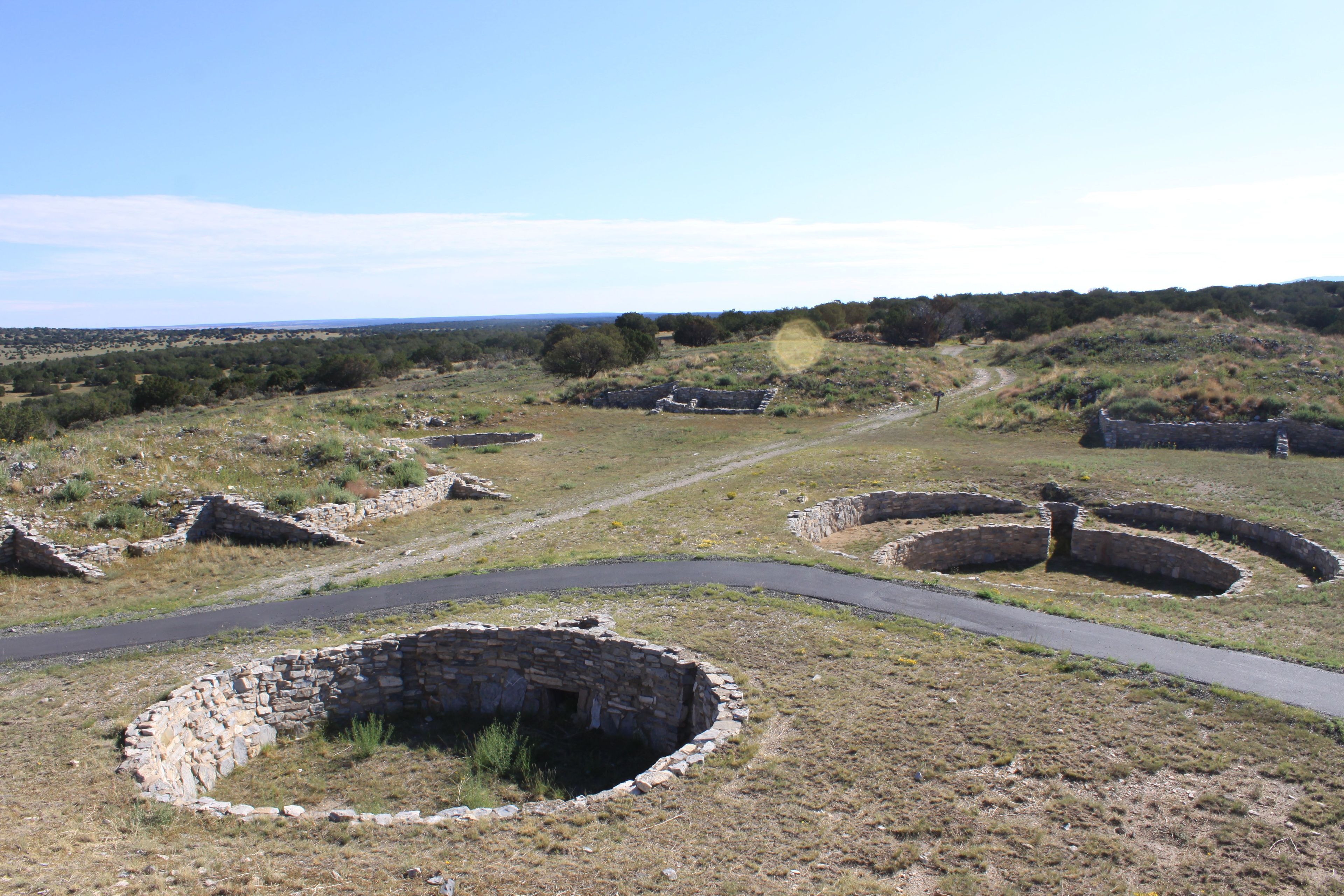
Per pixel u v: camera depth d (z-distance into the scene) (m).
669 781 8.55
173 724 10.27
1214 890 6.56
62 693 11.64
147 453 24.83
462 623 13.60
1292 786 8.08
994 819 7.68
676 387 48.47
